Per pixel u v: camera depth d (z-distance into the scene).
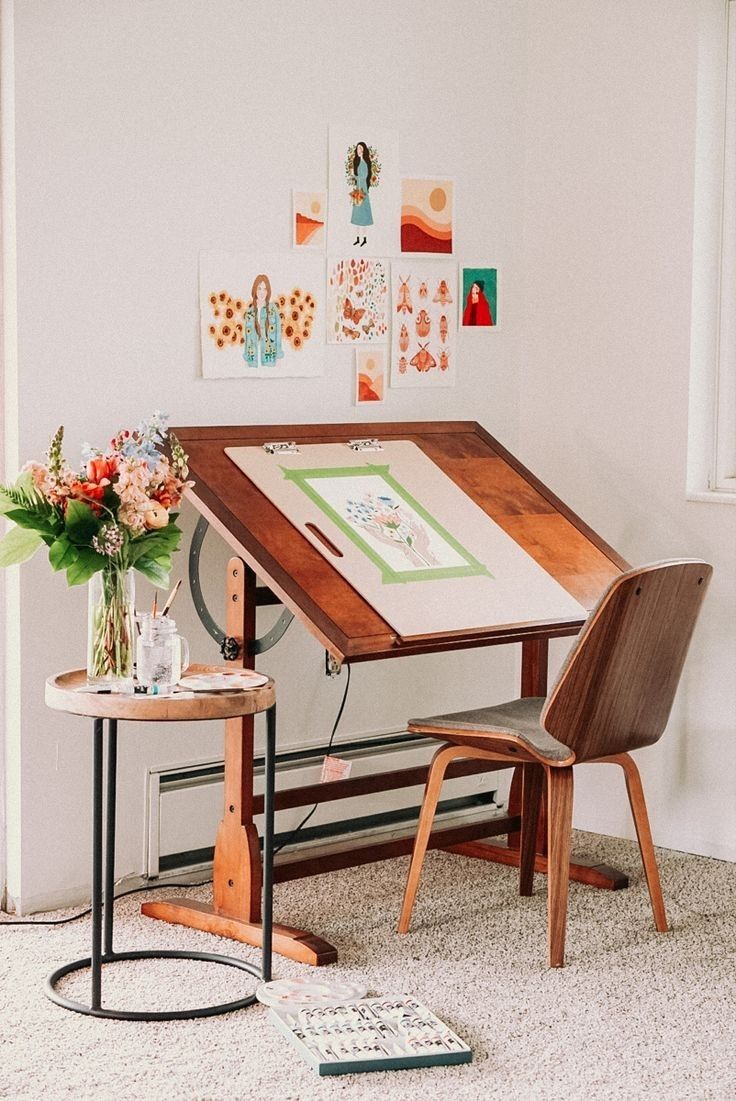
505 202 4.53
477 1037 2.92
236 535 3.36
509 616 3.50
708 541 4.17
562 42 4.45
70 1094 2.63
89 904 3.73
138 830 3.82
